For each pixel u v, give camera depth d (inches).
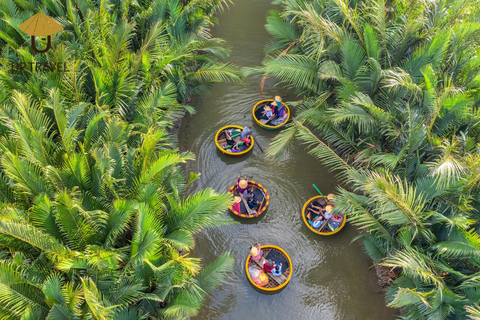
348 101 392.5
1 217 240.2
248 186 428.5
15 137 293.6
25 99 307.6
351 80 417.7
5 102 332.8
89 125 318.7
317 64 425.4
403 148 339.0
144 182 301.3
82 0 446.0
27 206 288.5
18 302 237.3
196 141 479.8
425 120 369.4
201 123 498.6
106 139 331.6
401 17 421.1
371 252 342.6
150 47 436.1
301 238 398.9
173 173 336.5
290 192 436.1
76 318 232.2
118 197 293.7
